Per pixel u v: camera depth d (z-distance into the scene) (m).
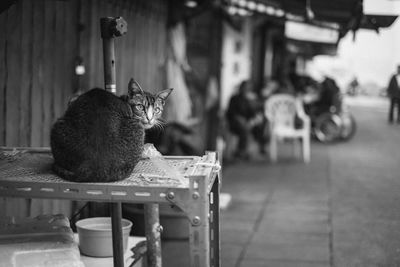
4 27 3.73
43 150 3.15
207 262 2.36
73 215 4.30
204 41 10.61
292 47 16.28
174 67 7.52
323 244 5.70
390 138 7.91
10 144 3.87
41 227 3.08
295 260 5.27
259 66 16.34
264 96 13.97
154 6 6.82
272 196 8.18
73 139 2.53
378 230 5.49
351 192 7.63
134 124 2.68
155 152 3.01
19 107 3.96
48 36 4.32
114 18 2.82
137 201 2.38
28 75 4.07
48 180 2.48
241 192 8.45
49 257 2.74
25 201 4.04
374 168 8.08
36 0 4.12
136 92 3.16
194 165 2.73
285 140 14.35
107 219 3.90
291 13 7.12
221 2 7.96
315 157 11.72
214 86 10.31
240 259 5.34
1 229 3.04
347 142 12.75
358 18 4.82
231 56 12.08
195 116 9.96
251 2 7.64
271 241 5.92
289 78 16.30
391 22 4.85
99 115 2.64
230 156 11.80
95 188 2.40
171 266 5.09
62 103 4.59
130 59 5.95
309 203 7.66
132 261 3.49
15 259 2.70
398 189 6.35
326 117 13.48
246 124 11.64
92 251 3.59
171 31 7.54
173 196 2.35
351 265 4.88
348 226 6.03
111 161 2.47
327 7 5.60
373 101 9.21
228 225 6.59
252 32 15.17
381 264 4.76
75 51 4.79
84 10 4.90
